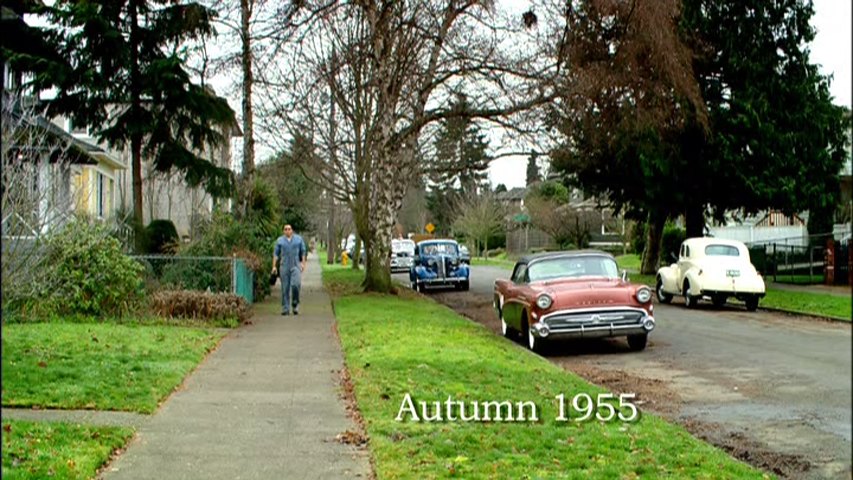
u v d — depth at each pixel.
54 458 6.87
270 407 9.49
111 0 23.50
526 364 12.65
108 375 10.53
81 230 16.77
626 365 13.85
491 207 71.81
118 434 7.89
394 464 7.05
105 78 23.06
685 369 13.32
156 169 25.20
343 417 9.03
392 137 26.61
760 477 6.77
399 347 13.76
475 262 64.56
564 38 24.19
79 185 25.22
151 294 18.19
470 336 15.93
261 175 35.84
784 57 31.48
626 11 23.08
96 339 13.33
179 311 17.33
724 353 15.02
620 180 34.41
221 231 21.94
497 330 19.44
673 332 18.36
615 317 15.04
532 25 24.53
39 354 11.65
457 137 29.89
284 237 20.38
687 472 6.82
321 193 49.06
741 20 30.61
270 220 34.59
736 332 18.23
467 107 25.44
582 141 27.02
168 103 23.95
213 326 16.94
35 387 9.64
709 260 24.06
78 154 23.14
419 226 83.69
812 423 9.30
